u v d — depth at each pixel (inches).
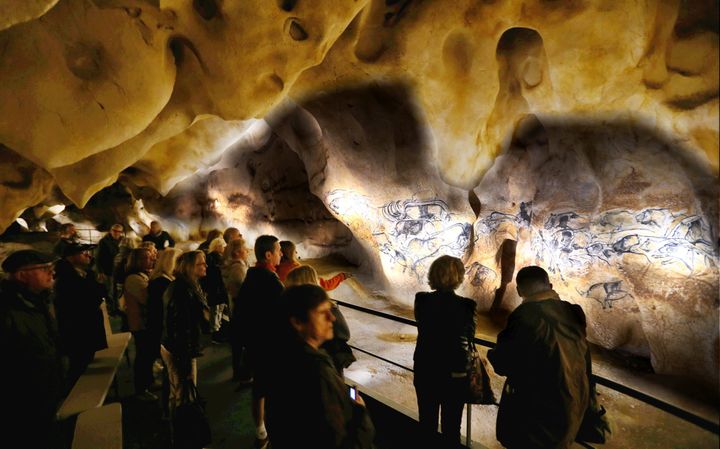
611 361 199.6
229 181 458.0
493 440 150.2
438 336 103.8
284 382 74.2
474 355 104.8
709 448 140.3
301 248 411.5
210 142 358.0
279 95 171.6
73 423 140.9
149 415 153.3
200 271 127.7
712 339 168.2
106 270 270.1
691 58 150.2
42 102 144.3
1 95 140.3
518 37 199.8
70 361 151.4
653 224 179.9
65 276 149.3
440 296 105.3
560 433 87.4
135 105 154.0
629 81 167.0
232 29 154.1
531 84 201.5
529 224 240.8
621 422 155.6
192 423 122.0
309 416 71.4
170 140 343.0
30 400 103.9
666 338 183.5
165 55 157.5
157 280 148.6
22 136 146.9
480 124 222.4
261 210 442.6
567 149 205.5
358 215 290.8
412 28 206.5
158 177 363.6
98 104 149.9
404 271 282.8
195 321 124.8
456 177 236.7
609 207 193.9
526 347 88.9
